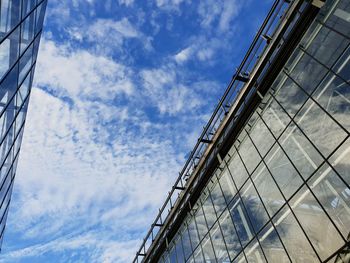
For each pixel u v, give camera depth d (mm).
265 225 13945
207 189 21578
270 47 17969
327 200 10875
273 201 13930
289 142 14148
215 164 21203
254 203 15445
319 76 13492
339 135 11273
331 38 13461
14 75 13922
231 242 16359
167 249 25500
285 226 12625
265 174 15305
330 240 10242
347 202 10023
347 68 11992
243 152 18234
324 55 13609
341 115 11484
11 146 16406
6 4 11250
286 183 13438
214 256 17719
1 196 16719
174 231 24844
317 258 10594
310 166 12266
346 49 12375
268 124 16469
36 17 17797
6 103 13250
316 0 14680
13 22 12586
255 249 14125
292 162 13484
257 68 18859
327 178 11195
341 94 11852
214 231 18672
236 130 19531
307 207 11711
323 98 12805
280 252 12484
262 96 17719
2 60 11578
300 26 15742
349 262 9258
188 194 24031
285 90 15852
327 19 14125
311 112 13273
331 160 11273
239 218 16359
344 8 13109
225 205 18391
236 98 20750
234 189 17969
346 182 10289
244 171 17484
